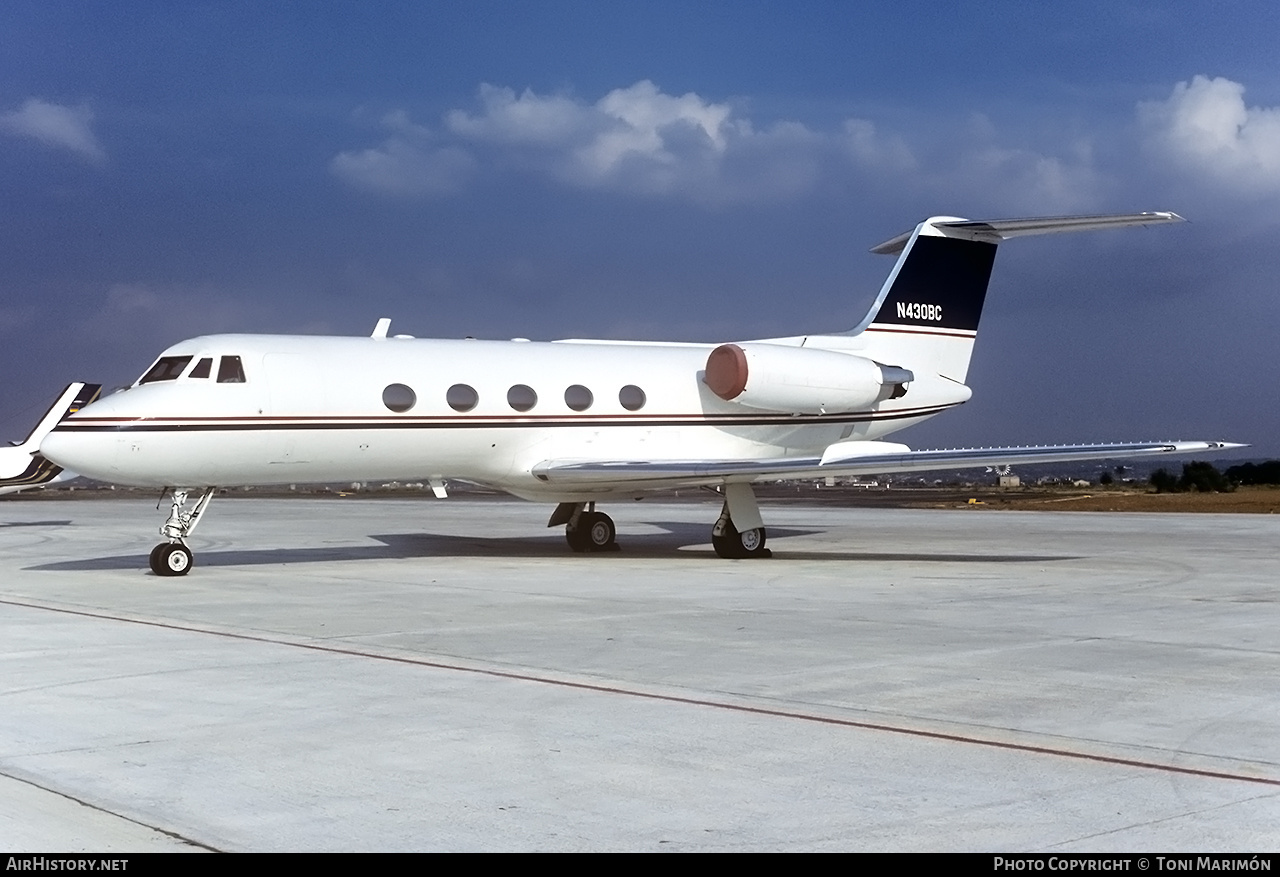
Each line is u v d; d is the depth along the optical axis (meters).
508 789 6.89
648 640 12.35
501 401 22.22
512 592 16.94
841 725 8.45
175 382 19.62
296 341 21.08
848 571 20.27
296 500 64.00
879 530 32.22
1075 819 6.34
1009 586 17.69
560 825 6.26
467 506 53.69
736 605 15.34
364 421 20.84
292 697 9.45
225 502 59.34
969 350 27.03
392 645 12.05
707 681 10.07
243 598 16.30
